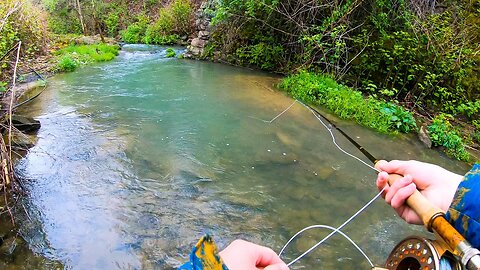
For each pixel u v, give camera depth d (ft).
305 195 13.61
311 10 29.48
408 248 1.95
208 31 37.86
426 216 2.06
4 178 12.53
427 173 2.64
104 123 19.11
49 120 19.25
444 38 25.73
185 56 37.58
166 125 19.12
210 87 26.22
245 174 14.79
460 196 1.91
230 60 34.83
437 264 1.71
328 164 15.88
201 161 15.60
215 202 12.94
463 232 1.84
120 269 9.96
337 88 24.09
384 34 26.32
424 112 24.04
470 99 24.85
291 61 31.35
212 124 19.42
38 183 13.53
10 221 11.52
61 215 11.93
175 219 11.96
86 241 10.90
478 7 28.27
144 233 11.31
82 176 14.12
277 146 17.26
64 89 24.94
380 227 12.05
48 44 37.83
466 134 22.04
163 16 51.42
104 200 12.76
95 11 65.26
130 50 43.01
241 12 33.47
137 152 16.11
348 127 20.11
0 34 24.39
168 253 10.57
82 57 34.91
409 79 24.73
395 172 2.78
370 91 26.21
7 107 18.81
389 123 20.58
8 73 24.75
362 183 14.55
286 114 21.29
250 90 25.73
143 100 23.00
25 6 32.76
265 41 32.89
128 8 65.92
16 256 10.22
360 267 10.29
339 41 26.30
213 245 1.41
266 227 11.80
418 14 27.22
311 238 11.37
